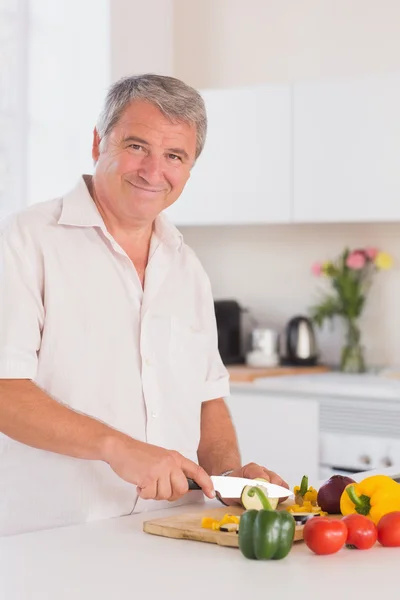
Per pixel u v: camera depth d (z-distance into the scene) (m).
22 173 4.75
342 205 4.25
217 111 4.52
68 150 4.80
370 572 1.52
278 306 4.86
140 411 2.13
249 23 4.84
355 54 4.60
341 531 1.62
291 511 1.87
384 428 3.89
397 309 4.56
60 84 4.78
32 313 2.00
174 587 1.43
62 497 2.02
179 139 2.08
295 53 4.74
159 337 2.19
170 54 4.98
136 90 2.06
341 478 1.89
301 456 4.09
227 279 5.00
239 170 4.48
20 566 1.54
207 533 1.70
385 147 4.14
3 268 2.01
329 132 4.27
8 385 1.91
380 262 4.47
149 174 2.06
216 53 4.93
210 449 2.30
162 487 1.80
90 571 1.51
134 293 2.16
